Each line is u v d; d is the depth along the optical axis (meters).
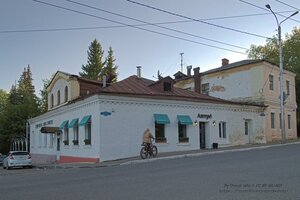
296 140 38.66
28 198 10.12
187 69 48.69
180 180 12.09
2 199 10.16
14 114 58.16
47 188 11.99
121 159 25.61
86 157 27.75
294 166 14.42
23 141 57.06
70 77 34.47
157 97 28.41
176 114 29.56
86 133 28.34
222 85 42.22
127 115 26.84
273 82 40.03
